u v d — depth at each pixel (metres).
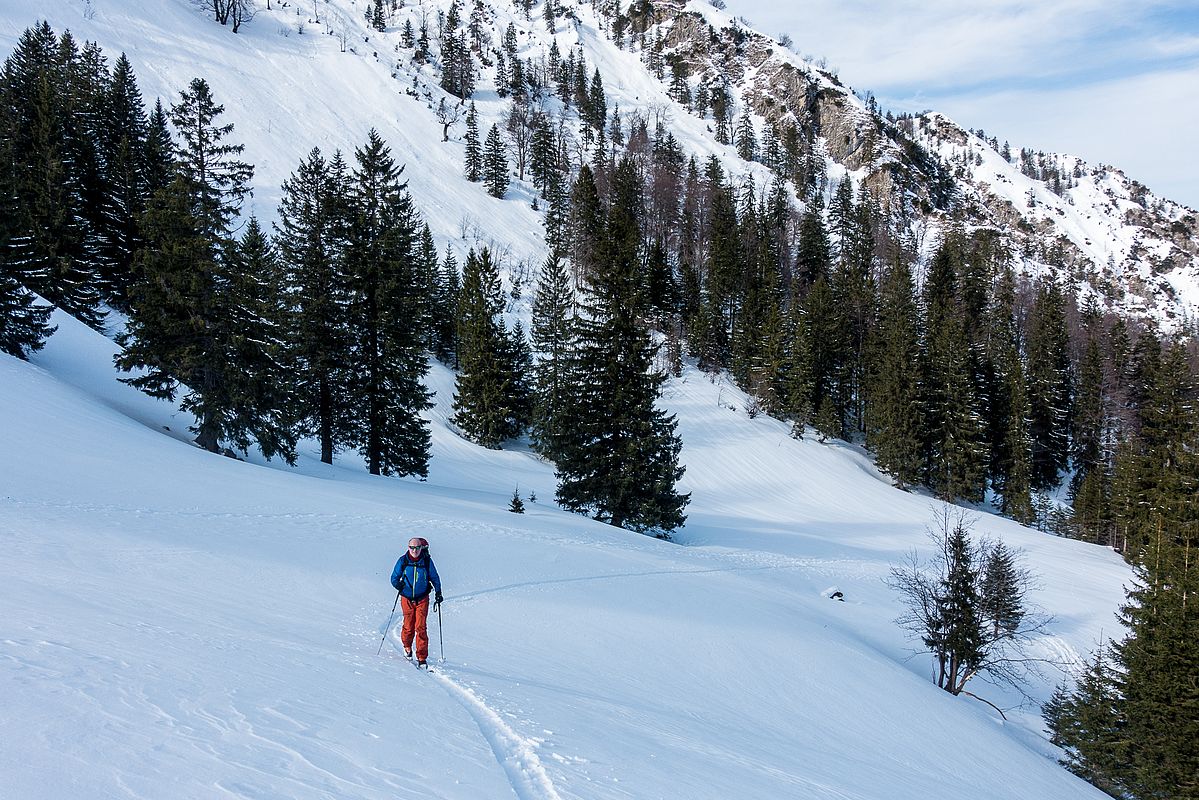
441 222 87.94
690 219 97.44
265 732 4.10
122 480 17.86
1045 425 65.19
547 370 54.06
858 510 49.62
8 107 46.47
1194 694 17.75
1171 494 38.03
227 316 26.83
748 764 6.77
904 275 78.94
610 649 11.97
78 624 5.95
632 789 4.85
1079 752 19.52
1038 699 24.19
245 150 85.75
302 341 31.84
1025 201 182.38
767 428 60.19
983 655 21.34
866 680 14.85
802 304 70.56
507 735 5.55
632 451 32.22
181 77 96.94
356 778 3.70
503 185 101.94
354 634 9.27
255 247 34.72
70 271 37.50
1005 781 11.40
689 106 167.00
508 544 19.56
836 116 164.00
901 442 56.44
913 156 165.50
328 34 129.38
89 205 41.25
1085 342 85.69
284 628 8.47
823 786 6.73
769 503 48.84
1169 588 19.77
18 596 6.79
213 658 5.71
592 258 52.44
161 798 2.88
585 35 187.88
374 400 33.41
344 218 32.84
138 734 3.59
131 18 104.69
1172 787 17.52
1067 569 38.97
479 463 46.50
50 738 3.26
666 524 33.31
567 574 17.64
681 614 15.92
